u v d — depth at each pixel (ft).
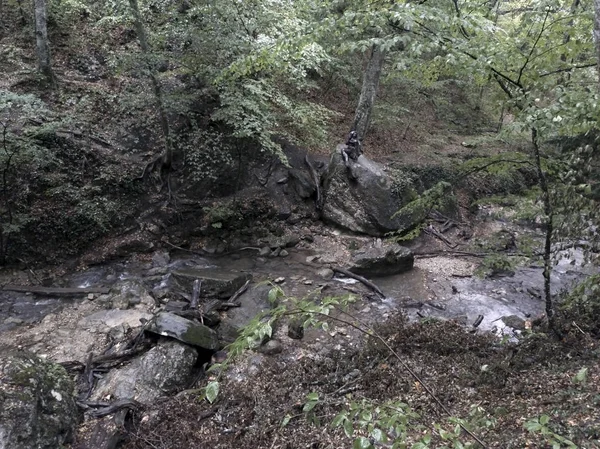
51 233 27.09
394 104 42.01
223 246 30.89
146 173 31.07
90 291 24.58
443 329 19.17
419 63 18.15
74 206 28.14
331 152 38.75
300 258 30.40
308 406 5.90
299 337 20.45
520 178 38.75
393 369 16.30
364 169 33.99
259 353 19.03
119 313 22.74
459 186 38.96
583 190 12.13
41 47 31.09
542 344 16.44
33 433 12.74
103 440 14.21
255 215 33.04
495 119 51.75
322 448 12.40
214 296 24.30
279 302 23.25
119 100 28.66
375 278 28.17
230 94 27.89
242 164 34.37
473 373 15.43
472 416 10.20
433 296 25.98
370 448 5.22
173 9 27.71
